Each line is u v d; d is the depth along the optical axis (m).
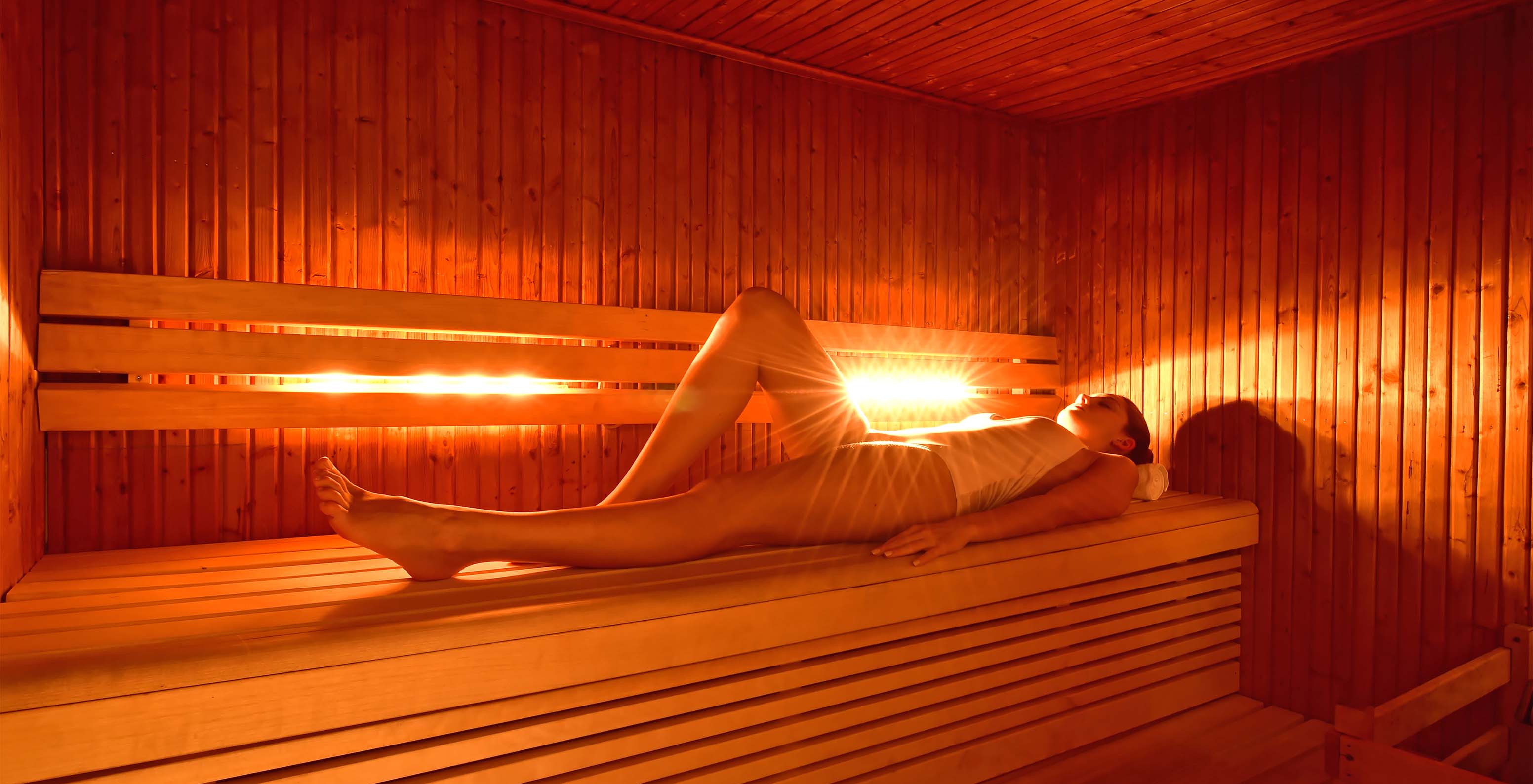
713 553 1.54
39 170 1.48
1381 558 2.09
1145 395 2.64
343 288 1.72
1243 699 2.29
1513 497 1.87
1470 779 1.32
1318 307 2.21
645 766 1.29
